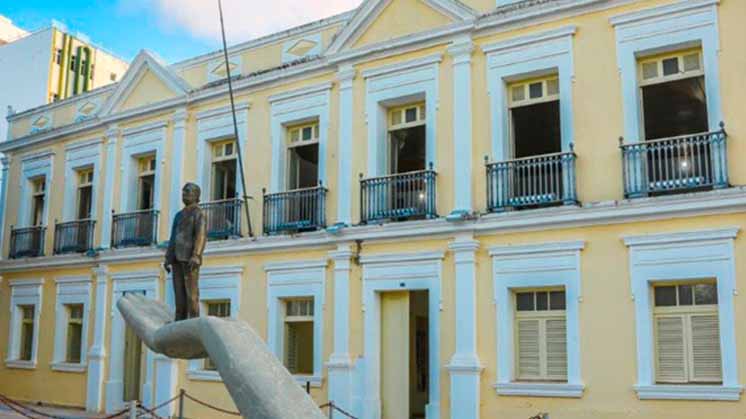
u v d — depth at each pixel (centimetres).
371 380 1241
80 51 3844
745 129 991
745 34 1011
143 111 1644
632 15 1091
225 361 563
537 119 1198
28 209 1903
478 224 1162
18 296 1844
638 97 1089
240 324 606
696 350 1006
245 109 1498
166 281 1552
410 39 1277
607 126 1093
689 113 1079
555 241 1106
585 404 1045
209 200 1538
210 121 1548
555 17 1155
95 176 1741
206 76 1597
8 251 1906
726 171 988
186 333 613
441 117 1244
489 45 1213
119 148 1700
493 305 1145
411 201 1251
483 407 1125
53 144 1861
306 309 1379
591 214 1072
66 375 1691
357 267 1291
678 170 1025
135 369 1608
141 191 1686
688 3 1051
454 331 1171
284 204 1398
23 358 1823
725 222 987
